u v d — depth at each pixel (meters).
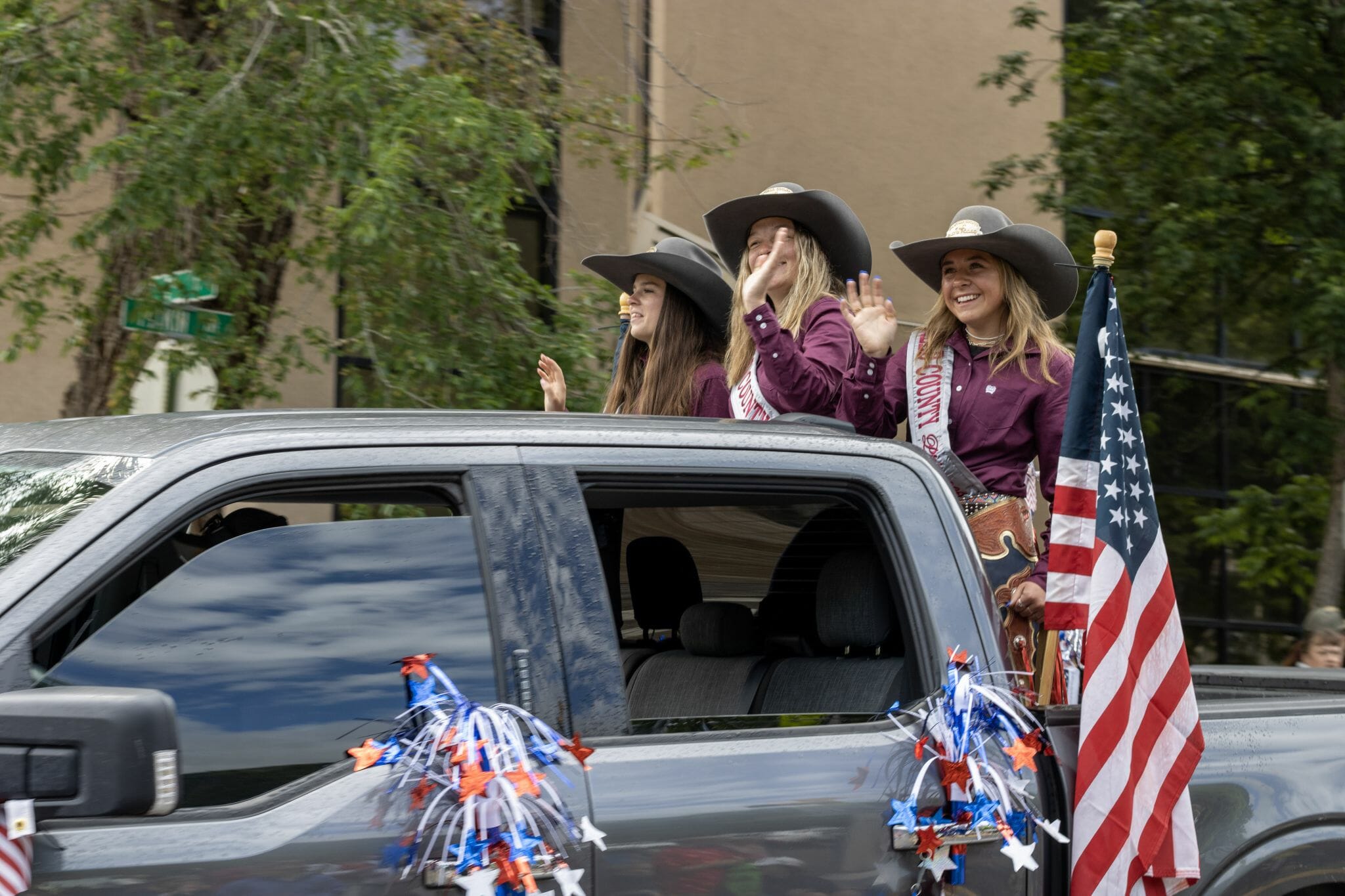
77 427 4.58
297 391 15.70
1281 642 25.12
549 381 8.38
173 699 3.69
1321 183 16.78
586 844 3.94
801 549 5.12
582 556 4.23
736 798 4.17
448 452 4.16
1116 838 4.85
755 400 6.84
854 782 4.37
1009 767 4.67
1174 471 23.91
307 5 11.42
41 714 3.12
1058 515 5.68
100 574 3.61
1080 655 6.47
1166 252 17.14
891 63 20.28
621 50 17.50
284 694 3.81
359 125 11.64
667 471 4.46
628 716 4.19
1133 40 18.30
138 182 11.14
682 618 5.42
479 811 3.77
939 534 4.86
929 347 7.17
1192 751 5.11
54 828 3.45
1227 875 5.03
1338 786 5.29
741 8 18.84
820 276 7.25
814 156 19.48
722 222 7.53
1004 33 21.45
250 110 11.45
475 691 3.98
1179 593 24.08
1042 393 6.93
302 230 13.23
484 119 11.59
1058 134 18.88
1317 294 17.34
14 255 12.33
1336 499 18.45
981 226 7.14
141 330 11.30
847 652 5.03
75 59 11.38
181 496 3.79
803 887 4.21
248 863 3.57
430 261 11.70
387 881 3.71
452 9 12.97
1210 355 22.86
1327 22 17.92
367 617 3.96
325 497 4.07
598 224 16.97
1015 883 4.62
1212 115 17.47
